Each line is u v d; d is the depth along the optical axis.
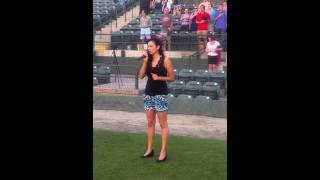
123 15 17.97
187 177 6.31
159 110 7.01
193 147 7.85
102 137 8.58
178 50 14.79
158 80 6.93
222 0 15.74
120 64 14.70
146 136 8.69
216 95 11.17
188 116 10.53
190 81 11.90
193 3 16.36
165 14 15.41
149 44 6.86
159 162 7.02
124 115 10.72
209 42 12.62
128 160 7.12
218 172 6.47
